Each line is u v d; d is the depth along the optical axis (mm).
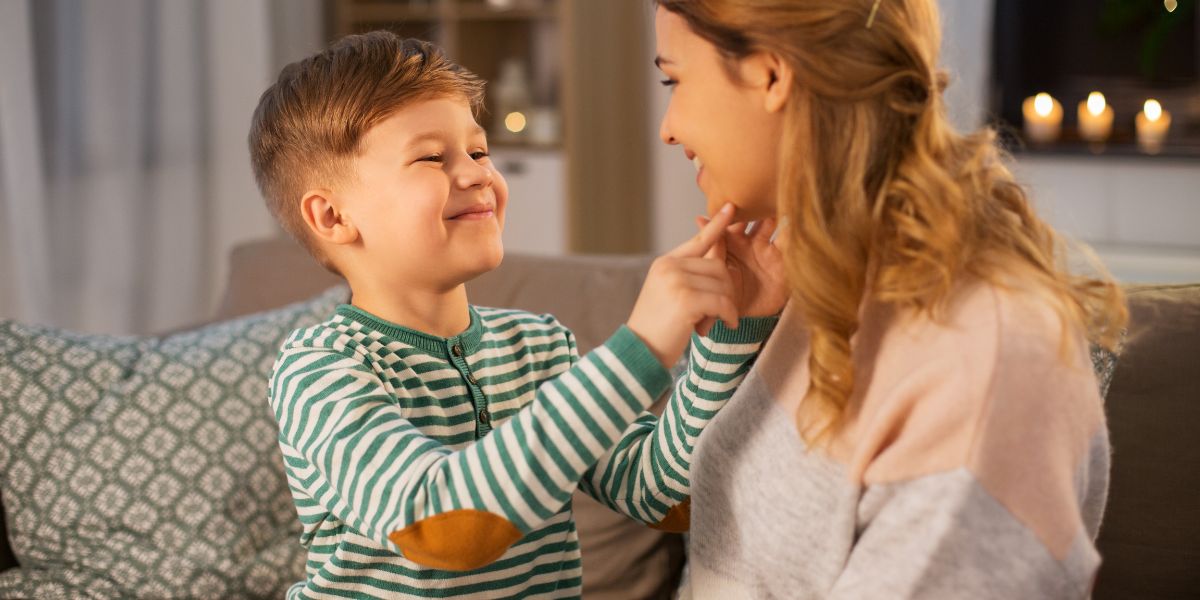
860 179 772
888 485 738
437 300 1031
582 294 1754
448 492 817
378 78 1005
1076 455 722
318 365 954
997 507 699
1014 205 816
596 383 809
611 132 4301
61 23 3656
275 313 1788
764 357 897
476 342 1054
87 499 1606
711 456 917
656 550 1597
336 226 1020
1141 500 1332
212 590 1570
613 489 1055
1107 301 824
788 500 823
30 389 1650
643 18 4426
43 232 3594
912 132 786
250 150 1116
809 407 807
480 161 1035
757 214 866
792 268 786
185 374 1682
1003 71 4188
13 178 3488
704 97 810
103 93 3754
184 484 1616
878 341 790
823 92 771
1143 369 1368
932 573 706
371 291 1032
